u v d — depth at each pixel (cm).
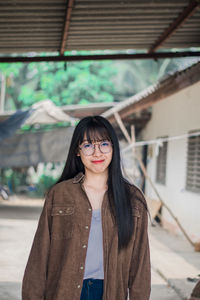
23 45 673
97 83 2261
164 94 792
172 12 542
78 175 242
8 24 569
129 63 2348
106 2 504
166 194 1122
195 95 906
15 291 548
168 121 1130
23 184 2233
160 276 636
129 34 629
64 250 230
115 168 239
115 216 233
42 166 2214
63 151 1298
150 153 1327
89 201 235
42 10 525
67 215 232
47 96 2319
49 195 239
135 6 520
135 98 985
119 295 230
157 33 626
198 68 574
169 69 2022
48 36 625
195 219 890
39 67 2242
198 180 908
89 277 229
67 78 2317
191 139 946
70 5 495
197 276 613
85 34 623
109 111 1240
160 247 855
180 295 529
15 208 1524
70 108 1325
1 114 1194
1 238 934
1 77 2084
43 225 235
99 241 231
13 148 1298
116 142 241
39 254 231
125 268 233
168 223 1091
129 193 241
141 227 239
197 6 509
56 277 231
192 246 873
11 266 682
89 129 238
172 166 1080
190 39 660
